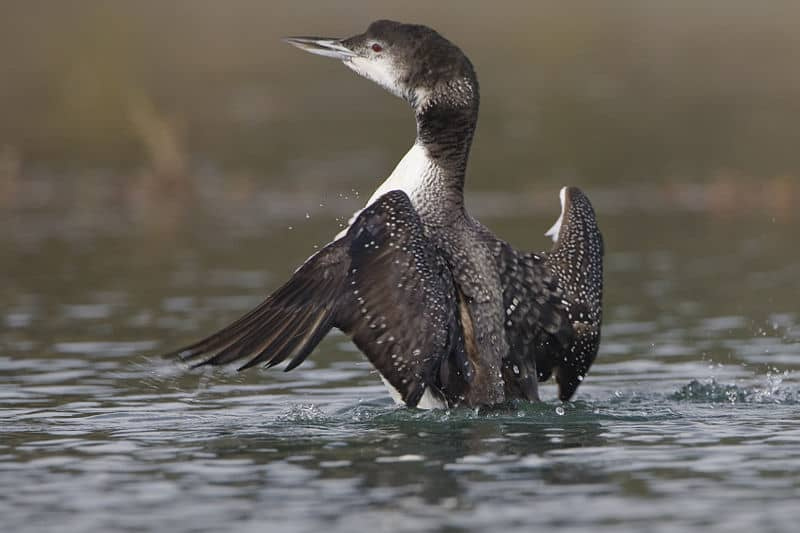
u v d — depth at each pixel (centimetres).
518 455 863
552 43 4212
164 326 1395
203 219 2109
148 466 853
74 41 4125
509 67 3722
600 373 1203
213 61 3950
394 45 1050
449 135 1025
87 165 2591
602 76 3541
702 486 787
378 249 909
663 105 3050
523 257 1002
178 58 4003
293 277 895
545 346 1003
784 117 2872
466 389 954
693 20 4772
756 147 2578
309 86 3497
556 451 873
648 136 2708
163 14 4872
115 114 3095
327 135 2792
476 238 993
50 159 2647
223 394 1120
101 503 770
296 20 4697
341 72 3750
